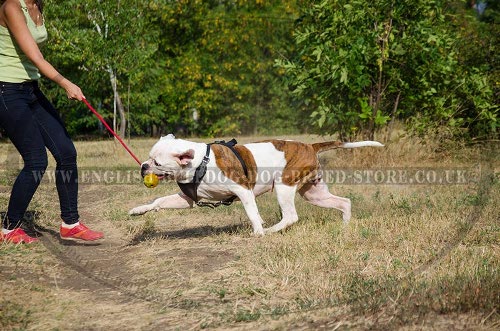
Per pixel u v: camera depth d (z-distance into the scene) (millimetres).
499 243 5352
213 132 22938
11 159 13023
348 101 10844
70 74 23359
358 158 10477
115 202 8648
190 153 5438
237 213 7375
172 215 7496
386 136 10734
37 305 4059
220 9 22359
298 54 11055
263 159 5926
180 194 5848
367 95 10734
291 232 6023
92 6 14062
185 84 22562
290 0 21094
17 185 5426
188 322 3764
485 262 4562
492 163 9945
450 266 4547
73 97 5359
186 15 21656
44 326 3701
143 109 23594
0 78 5137
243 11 22047
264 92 22578
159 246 5867
